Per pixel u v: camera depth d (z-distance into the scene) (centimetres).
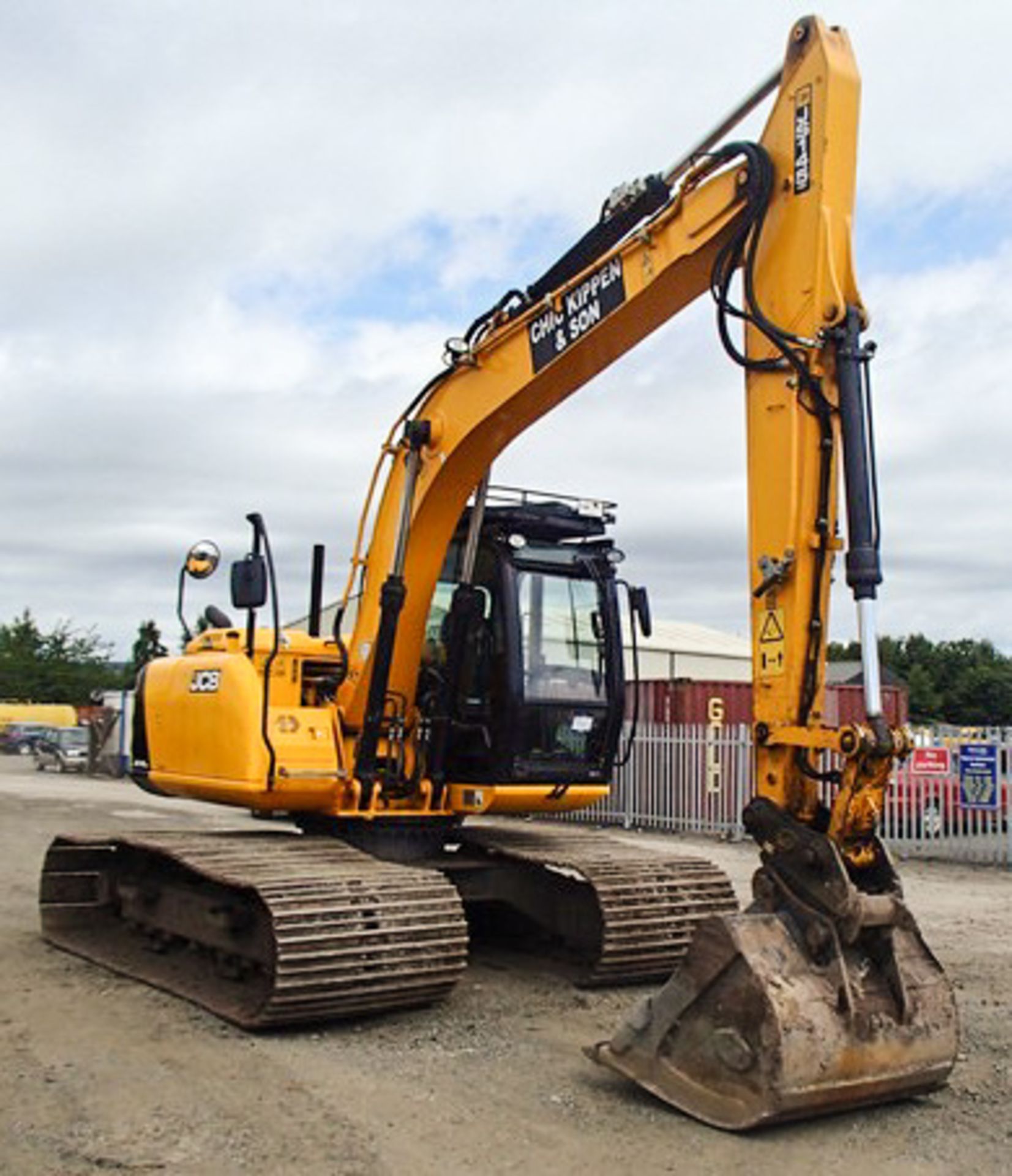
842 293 578
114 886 925
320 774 805
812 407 580
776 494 586
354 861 759
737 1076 525
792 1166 493
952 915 1171
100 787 2959
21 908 1089
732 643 3797
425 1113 551
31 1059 629
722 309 616
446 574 894
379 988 680
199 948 823
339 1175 480
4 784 2994
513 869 877
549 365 732
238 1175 479
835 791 604
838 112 590
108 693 3762
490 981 820
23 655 7800
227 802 848
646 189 670
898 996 541
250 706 805
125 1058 632
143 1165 487
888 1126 541
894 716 2027
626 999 770
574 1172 485
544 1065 623
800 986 525
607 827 2048
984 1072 628
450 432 805
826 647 574
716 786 1909
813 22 598
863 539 551
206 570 848
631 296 677
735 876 1401
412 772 856
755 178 604
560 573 880
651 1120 541
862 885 557
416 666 855
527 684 852
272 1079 598
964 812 1617
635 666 914
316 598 908
